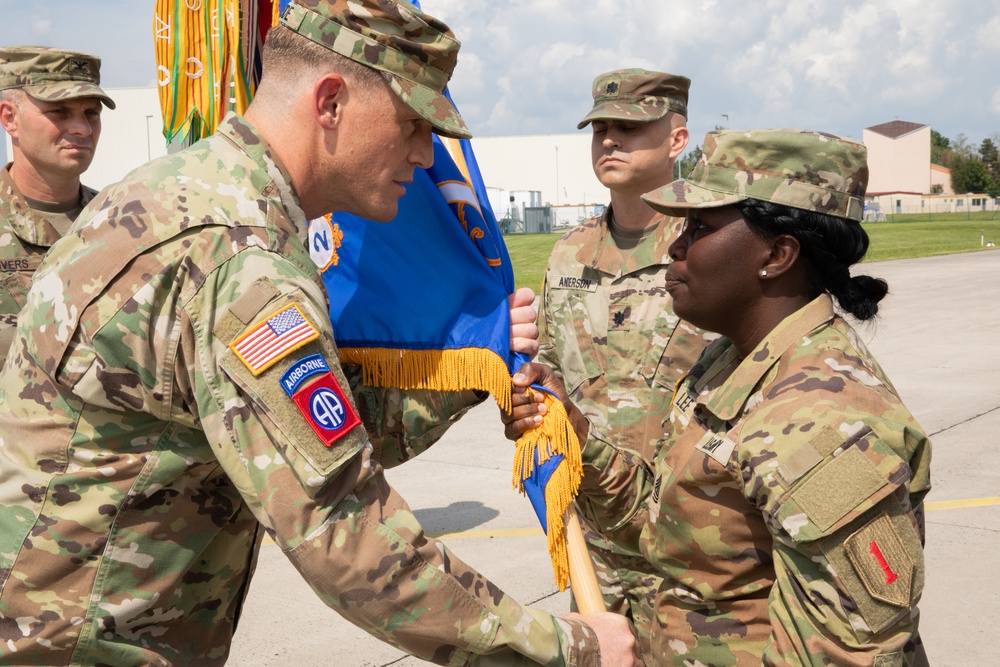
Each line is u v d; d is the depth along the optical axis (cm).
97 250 149
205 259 146
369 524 146
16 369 157
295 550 142
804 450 154
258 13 265
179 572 159
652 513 195
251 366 141
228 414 143
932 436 684
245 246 147
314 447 141
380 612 146
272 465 142
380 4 158
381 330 210
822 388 161
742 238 178
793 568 156
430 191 223
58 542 151
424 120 167
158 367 146
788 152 174
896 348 1067
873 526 150
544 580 447
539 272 2236
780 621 161
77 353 147
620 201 331
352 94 159
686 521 182
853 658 151
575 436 212
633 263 321
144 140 4688
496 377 207
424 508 564
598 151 329
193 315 144
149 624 160
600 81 332
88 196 431
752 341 184
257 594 441
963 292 1642
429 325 210
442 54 163
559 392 221
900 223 5853
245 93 267
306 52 159
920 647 174
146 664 158
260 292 144
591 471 221
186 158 157
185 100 271
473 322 212
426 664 370
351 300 212
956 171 10094
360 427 148
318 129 161
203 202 150
